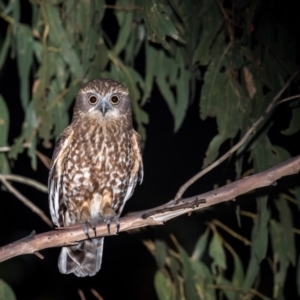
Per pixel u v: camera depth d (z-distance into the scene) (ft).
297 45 39.75
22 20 46.50
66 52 39.60
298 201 40.50
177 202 30.30
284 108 40.55
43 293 51.72
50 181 39.40
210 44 38.78
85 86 39.37
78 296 52.24
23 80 39.29
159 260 42.06
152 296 54.19
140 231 42.60
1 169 39.81
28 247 30.63
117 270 54.24
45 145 39.45
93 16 37.88
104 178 39.19
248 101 38.60
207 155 37.93
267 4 39.29
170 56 41.09
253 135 38.65
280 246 41.04
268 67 39.40
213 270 42.16
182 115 40.86
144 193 54.08
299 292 40.55
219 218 44.96
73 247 37.83
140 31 40.88
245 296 41.65
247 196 41.27
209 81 38.68
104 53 39.83
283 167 29.99
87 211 39.55
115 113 39.11
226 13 38.55
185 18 39.14
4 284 40.06
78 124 39.06
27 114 39.45
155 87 54.13
